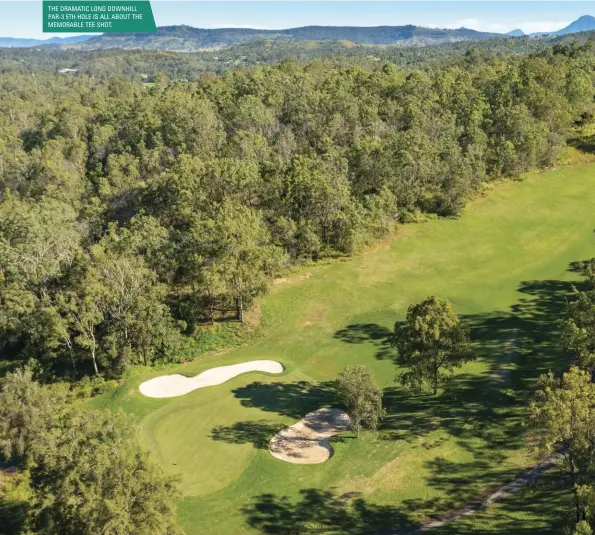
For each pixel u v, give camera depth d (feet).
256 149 281.33
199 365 171.12
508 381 150.41
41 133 447.83
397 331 141.18
